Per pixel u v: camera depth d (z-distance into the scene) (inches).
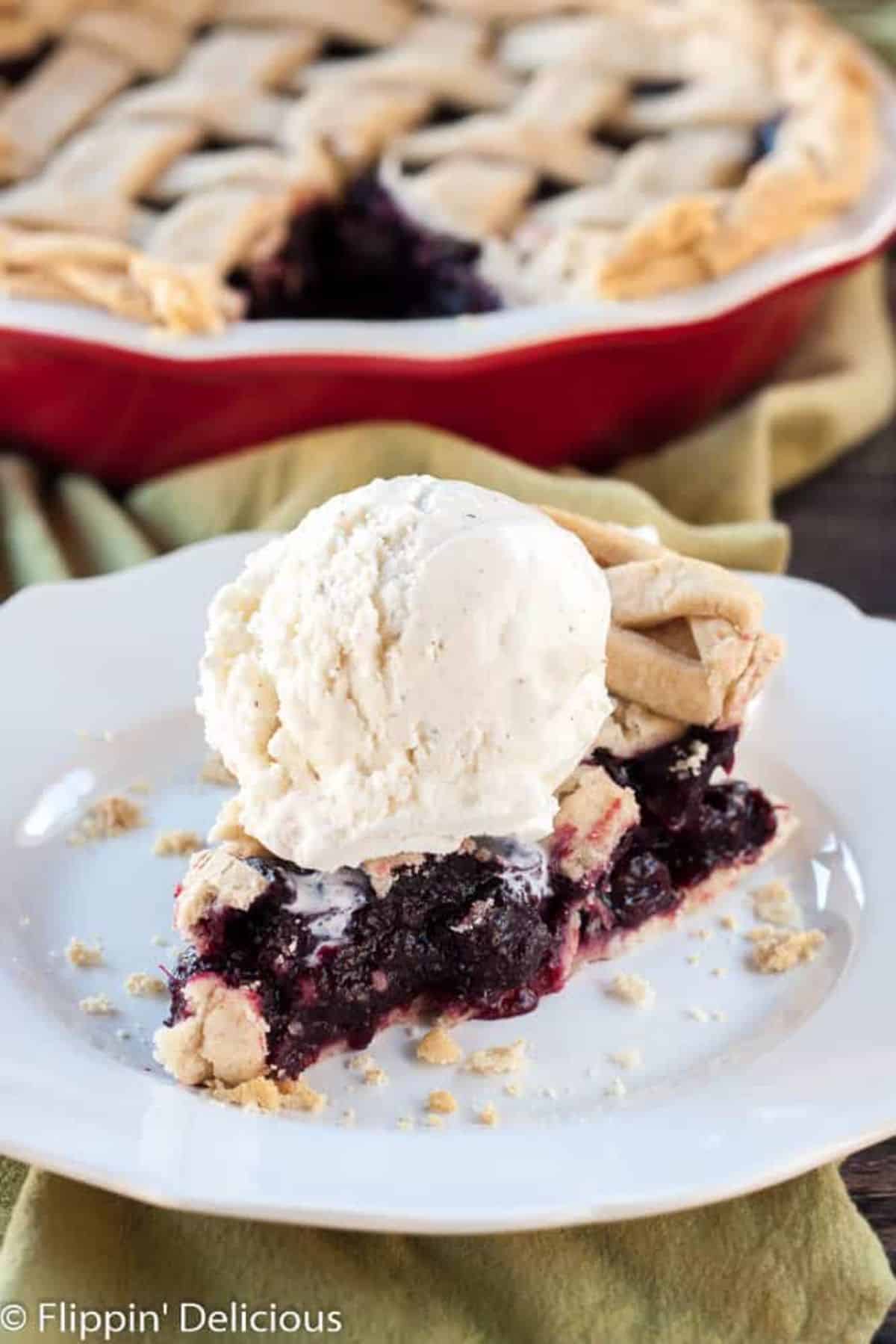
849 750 17.3
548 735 14.9
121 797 17.2
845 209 22.4
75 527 20.7
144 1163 13.2
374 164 23.3
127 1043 14.9
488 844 15.3
